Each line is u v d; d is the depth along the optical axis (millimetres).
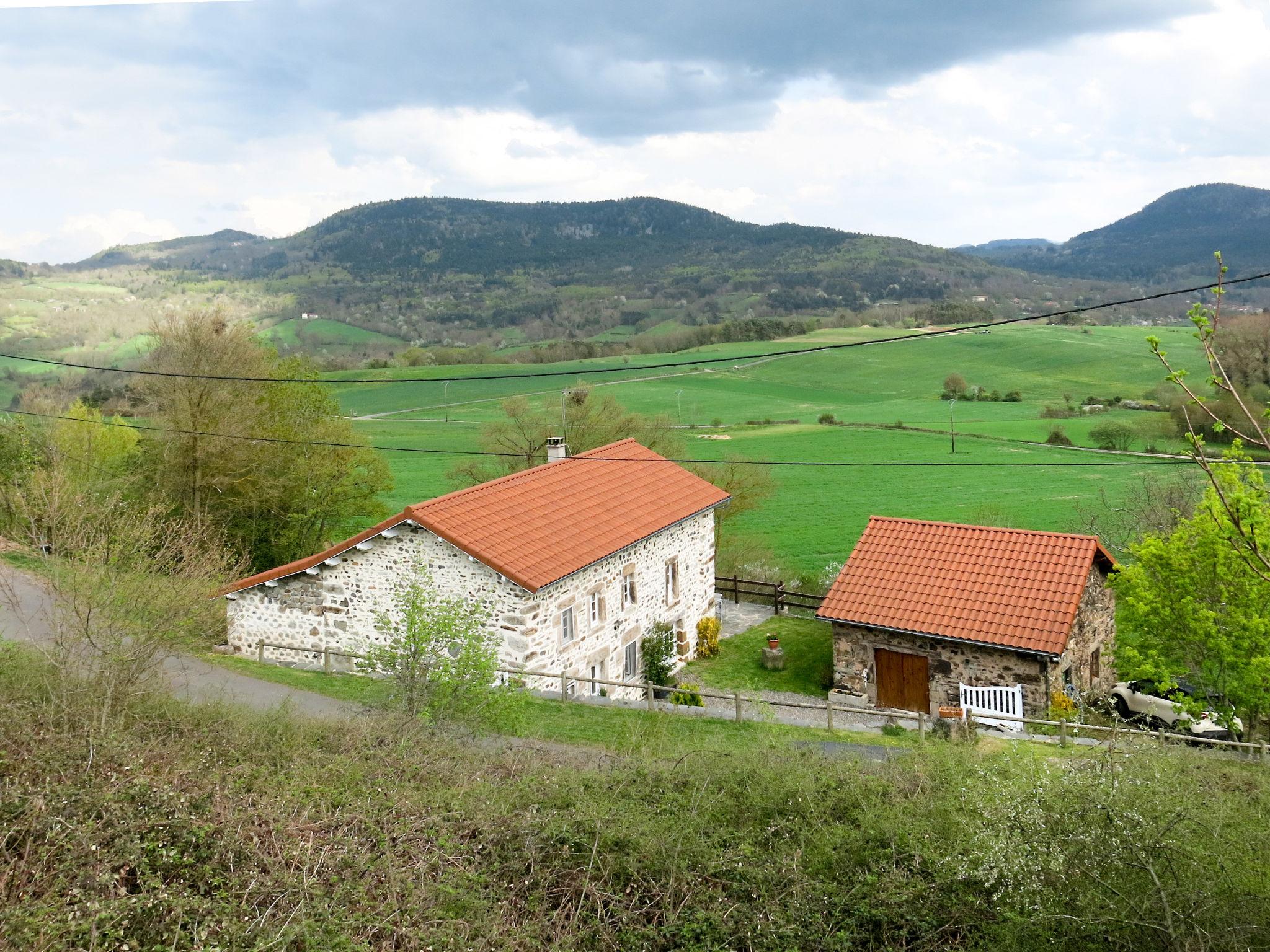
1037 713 20891
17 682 13141
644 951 8914
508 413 44625
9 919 7316
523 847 10133
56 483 18594
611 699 19625
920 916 9180
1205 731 19703
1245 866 8609
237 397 34125
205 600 17000
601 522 23234
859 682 23188
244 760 12016
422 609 15883
